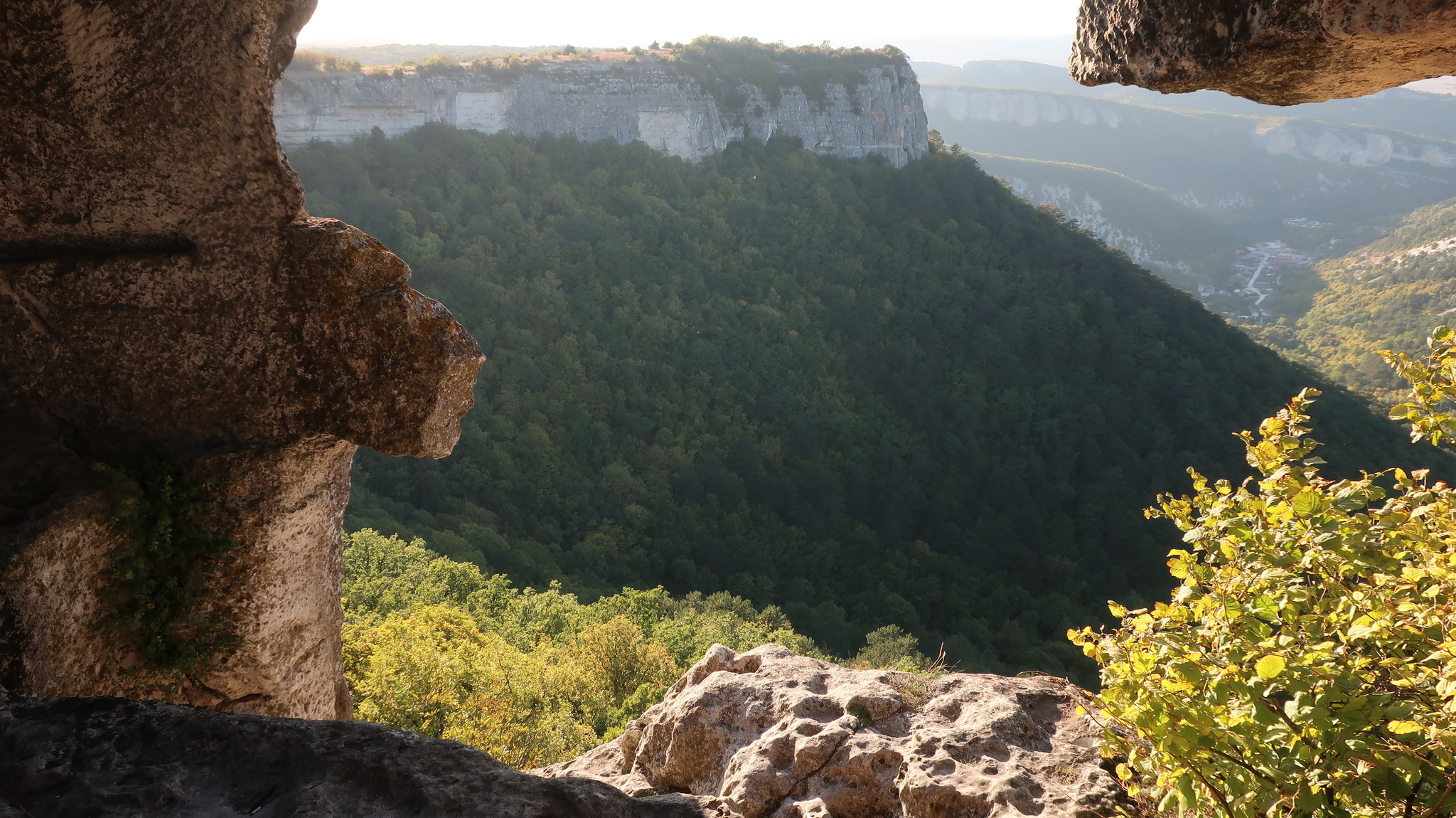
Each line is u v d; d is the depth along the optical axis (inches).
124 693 149.9
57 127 143.3
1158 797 109.0
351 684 587.5
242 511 155.4
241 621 158.4
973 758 130.6
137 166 145.8
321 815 89.1
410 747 100.7
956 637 1915.6
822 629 2009.1
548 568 1931.6
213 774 95.8
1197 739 93.2
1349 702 86.1
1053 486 2706.7
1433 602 97.0
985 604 2251.5
